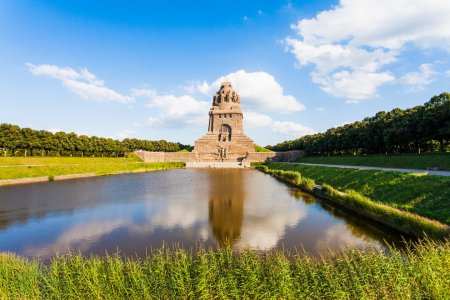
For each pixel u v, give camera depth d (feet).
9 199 114.62
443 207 64.13
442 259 36.88
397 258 36.73
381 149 225.97
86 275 34.71
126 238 63.41
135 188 148.87
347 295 30.32
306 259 38.24
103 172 238.68
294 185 157.58
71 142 311.68
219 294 31.17
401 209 73.10
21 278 35.32
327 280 32.40
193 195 123.03
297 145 406.41
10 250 57.06
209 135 429.79
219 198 114.73
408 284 31.65
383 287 31.01
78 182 177.99
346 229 68.54
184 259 37.47
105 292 32.60
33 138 267.80
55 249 57.16
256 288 31.78
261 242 59.72
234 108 441.27
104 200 111.75
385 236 62.44
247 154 386.73
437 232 50.60
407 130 163.22
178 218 81.15
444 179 74.69
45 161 227.40
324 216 82.07
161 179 198.80
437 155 135.44
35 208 96.84
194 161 394.93
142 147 476.95
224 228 70.38
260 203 103.30
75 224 75.77
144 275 34.73
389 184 92.73
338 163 230.07
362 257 36.99
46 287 34.83
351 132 245.24
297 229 69.15
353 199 85.71
